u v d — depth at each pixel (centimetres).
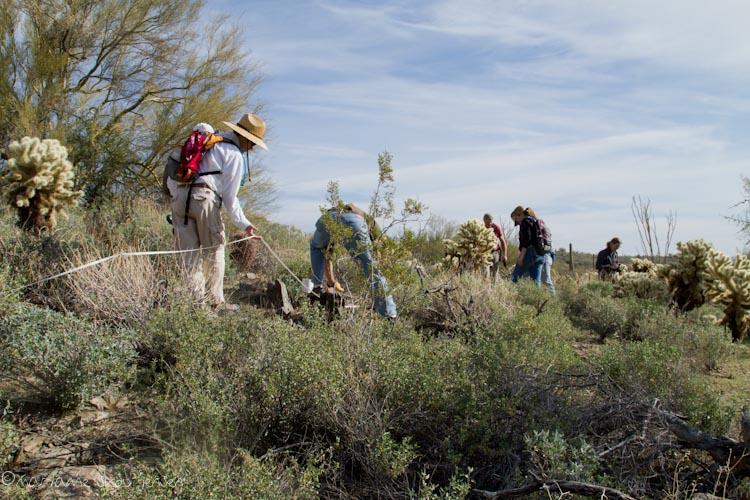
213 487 253
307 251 1166
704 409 362
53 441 343
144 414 374
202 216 602
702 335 611
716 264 825
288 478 282
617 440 338
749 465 306
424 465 324
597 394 383
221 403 346
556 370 411
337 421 328
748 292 781
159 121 1256
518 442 331
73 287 538
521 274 1029
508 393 359
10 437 314
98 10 1231
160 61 1288
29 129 1088
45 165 696
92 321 502
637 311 742
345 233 530
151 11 1277
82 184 1073
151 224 835
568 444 319
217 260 623
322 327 432
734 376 562
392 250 504
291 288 753
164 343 450
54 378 378
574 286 1041
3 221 697
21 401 382
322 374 341
